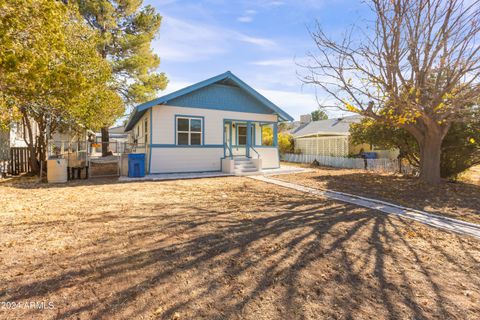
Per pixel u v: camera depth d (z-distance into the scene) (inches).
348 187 350.3
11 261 122.9
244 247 143.6
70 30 380.8
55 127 516.4
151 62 767.1
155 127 465.4
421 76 309.1
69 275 111.0
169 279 109.3
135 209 222.7
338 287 105.0
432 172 370.6
